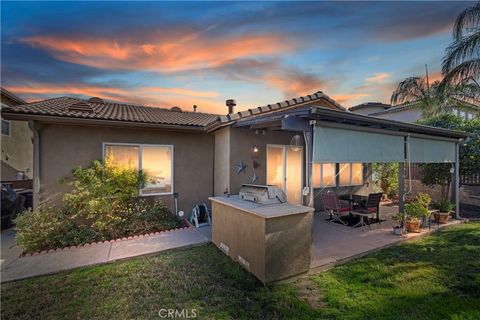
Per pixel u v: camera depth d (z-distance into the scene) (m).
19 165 11.38
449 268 3.94
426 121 9.98
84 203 5.40
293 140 6.41
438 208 7.02
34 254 4.43
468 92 8.43
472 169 8.35
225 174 6.80
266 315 2.79
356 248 4.77
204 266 3.99
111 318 2.73
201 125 7.02
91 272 3.79
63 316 2.76
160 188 6.96
